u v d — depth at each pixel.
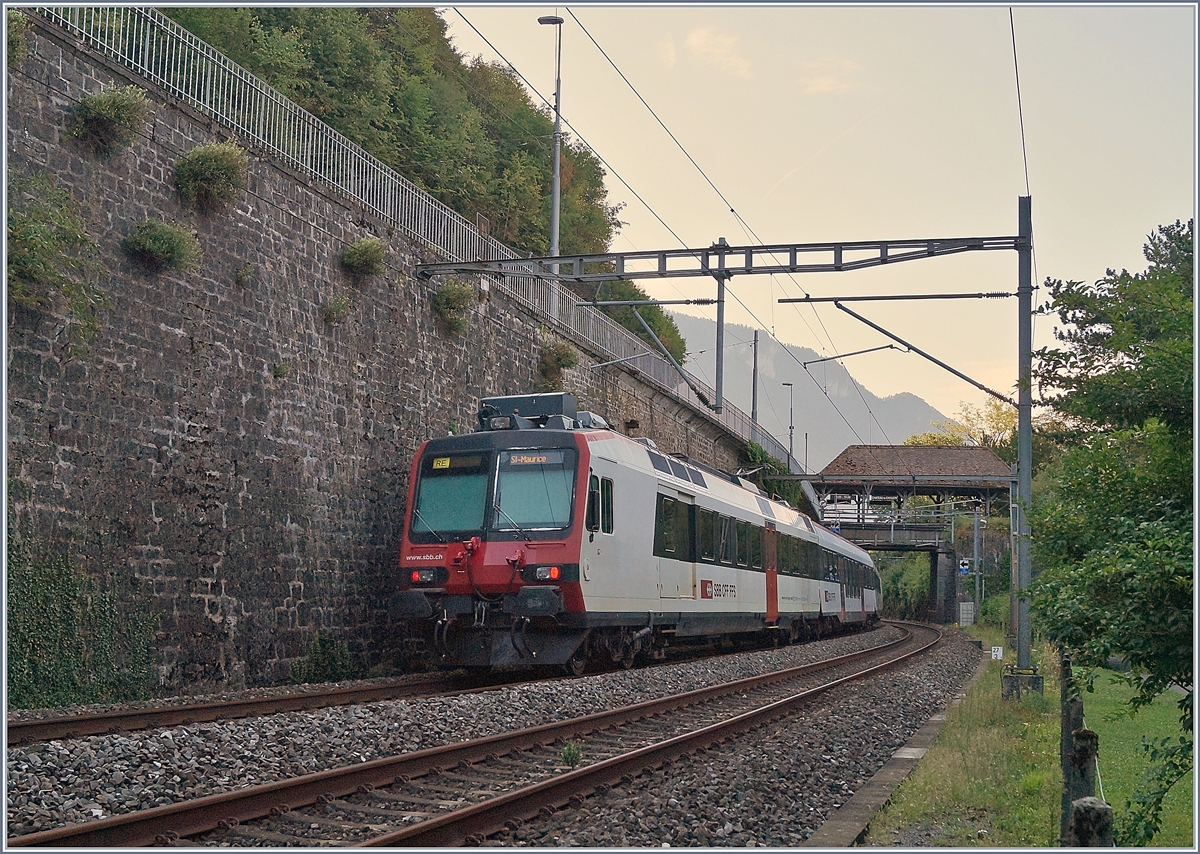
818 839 7.35
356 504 18.86
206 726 9.55
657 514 19.33
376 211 19.92
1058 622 8.12
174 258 14.50
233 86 16.88
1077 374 8.20
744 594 24.22
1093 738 6.79
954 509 64.69
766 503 28.06
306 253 17.86
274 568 16.66
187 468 14.98
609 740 10.90
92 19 14.27
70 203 13.28
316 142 18.75
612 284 53.34
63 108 13.30
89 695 13.05
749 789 8.78
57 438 12.84
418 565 16.69
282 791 7.29
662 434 36.03
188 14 25.80
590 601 16.38
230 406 15.91
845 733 12.48
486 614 16.27
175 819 6.53
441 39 47.50
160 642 14.27
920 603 79.88
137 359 14.19
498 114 49.12
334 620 18.06
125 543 13.80
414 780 8.47
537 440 16.95
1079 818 5.26
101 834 6.14
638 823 7.44
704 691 14.68
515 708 12.33
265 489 16.56
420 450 17.56
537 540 16.25
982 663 28.06
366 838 6.73
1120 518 7.80
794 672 19.78
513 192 41.50
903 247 18.94
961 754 11.09
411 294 20.86
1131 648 7.28
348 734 9.96
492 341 24.02
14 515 12.20
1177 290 7.84
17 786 7.32
